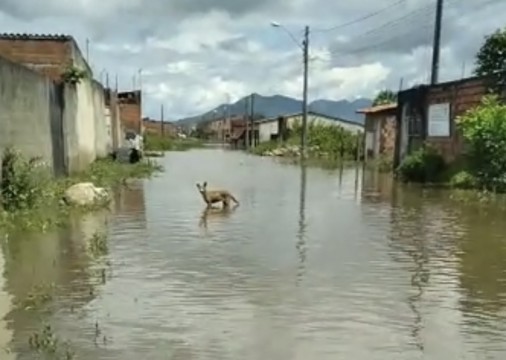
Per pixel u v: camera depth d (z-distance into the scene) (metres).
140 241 13.19
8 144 16.67
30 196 16.23
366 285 9.79
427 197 21.92
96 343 7.21
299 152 58.78
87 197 18.16
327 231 14.68
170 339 7.37
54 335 7.45
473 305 8.83
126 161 38.50
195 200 20.56
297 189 24.97
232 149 88.56
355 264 11.22
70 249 12.29
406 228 15.16
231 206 19.20
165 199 20.78
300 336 7.51
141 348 7.09
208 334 7.54
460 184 24.34
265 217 16.89
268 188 25.39
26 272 10.47
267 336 7.50
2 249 12.22
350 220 16.47
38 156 19.34
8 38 30.77
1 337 7.39
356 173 34.75
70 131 26.11
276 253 12.09
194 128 197.25
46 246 12.55
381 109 43.78
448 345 7.30
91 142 33.75
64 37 30.88
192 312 8.35
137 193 22.70
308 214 17.56
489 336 7.61
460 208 18.86
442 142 28.70
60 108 24.05
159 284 9.73
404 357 6.94
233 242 13.18
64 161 24.66
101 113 39.94
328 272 10.59
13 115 17.23
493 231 14.73
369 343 7.32
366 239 13.68
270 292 9.33
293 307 8.60
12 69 17.16
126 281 9.91
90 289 9.44
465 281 10.12
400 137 34.22
